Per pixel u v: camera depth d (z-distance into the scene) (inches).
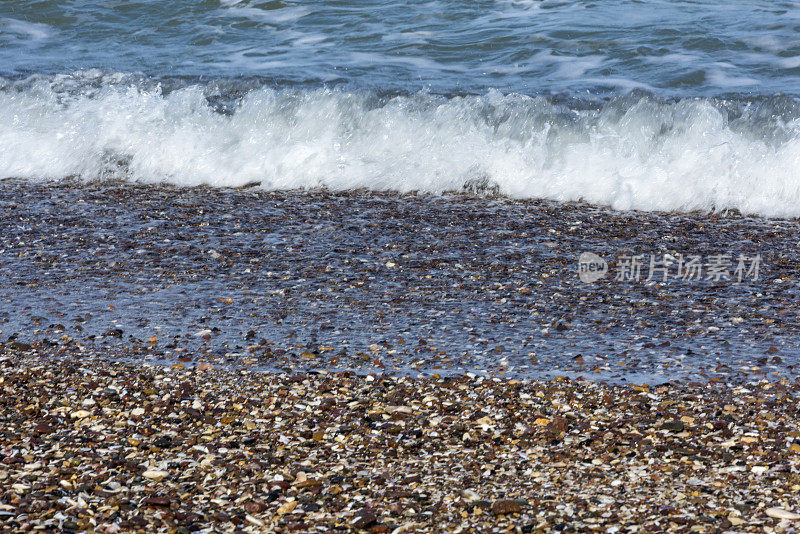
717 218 1140.5
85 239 1066.7
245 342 778.8
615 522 480.7
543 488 525.0
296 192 1275.8
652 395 663.8
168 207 1198.3
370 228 1105.4
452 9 2263.8
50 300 877.8
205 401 659.4
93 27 2220.7
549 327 808.3
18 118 1505.9
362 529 479.8
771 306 845.2
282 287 912.3
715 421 614.2
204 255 1010.7
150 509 500.1
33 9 2314.2
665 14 2110.0
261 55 1953.7
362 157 1354.6
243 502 510.6
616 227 1107.9
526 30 2034.9
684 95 1550.2
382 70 1793.8
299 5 2342.5
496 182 1282.0
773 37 1875.0
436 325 815.7
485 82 1691.7
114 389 679.1
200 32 2170.3
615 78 1676.9
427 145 1363.2
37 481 528.1
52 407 644.7
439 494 519.2
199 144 1402.6
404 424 619.8
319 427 617.0
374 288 908.0
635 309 847.7
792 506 490.9
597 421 621.0
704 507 494.3
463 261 986.7
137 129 1448.1
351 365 730.2
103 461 558.6
